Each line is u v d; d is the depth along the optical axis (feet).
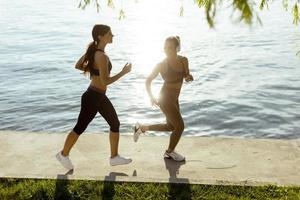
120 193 15.93
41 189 16.05
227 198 15.60
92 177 17.02
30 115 43.16
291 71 63.36
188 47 85.46
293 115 43.06
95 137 21.59
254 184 16.61
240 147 20.65
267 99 48.47
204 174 17.71
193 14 154.10
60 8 178.40
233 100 47.60
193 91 51.29
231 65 67.46
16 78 58.39
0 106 45.70
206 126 40.04
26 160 18.95
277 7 187.73
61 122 41.39
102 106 16.99
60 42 92.43
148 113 43.11
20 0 218.38
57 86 53.93
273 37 101.24
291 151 20.25
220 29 115.34
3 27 119.44
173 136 18.58
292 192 15.97
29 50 81.87
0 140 21.15
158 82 55.26
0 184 16.57
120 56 74.90
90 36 101.91
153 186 16.35
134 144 20.89
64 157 17.52
